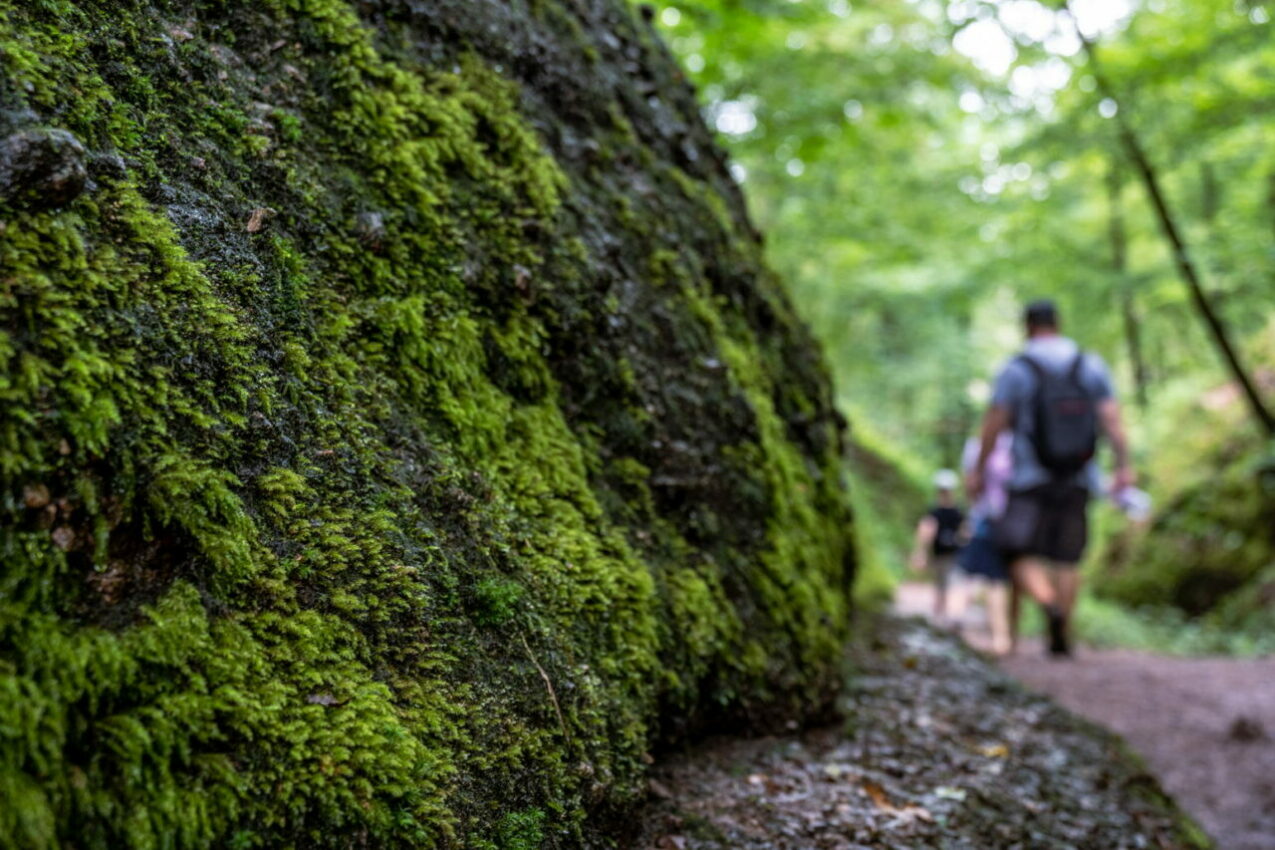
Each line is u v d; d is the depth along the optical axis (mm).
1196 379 14586
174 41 1707
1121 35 8719
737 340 3131
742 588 2555
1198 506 11023
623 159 2955
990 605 7305
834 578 3311
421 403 1883
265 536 1439
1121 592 11258
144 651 1208
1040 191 10180
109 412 1251
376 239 1930
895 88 8617
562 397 2301
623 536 2209
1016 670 6137
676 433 2533
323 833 1273
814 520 3189
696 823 1964
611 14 3500
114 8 1613
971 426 24578
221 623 1321
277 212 1761
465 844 1431
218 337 1471
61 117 1395
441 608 1624
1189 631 9539
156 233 1441
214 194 1628
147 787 1145
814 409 3635
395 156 2049
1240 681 6281
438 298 2018
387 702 1437
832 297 16812
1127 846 2453
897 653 3678
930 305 19359
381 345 1849
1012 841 2248
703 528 2508
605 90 3051
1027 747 2914
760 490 2754
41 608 1148
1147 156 8906
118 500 1261
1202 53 7953
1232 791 4219
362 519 1587
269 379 1548
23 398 1171
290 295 1695
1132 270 10031
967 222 11547
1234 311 10117
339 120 2000
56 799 1064
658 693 2086
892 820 2182
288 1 2012
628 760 1843
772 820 2057
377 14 2264
